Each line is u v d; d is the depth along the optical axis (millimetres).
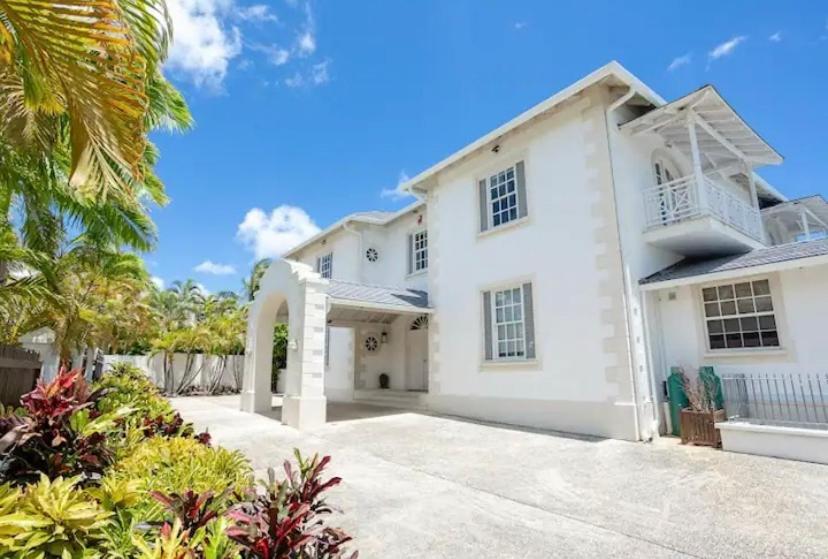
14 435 3109
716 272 9484
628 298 9961
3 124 5387
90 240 10742
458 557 4281
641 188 11359
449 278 14242
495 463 7711
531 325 11727
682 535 4719
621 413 9586
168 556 1958
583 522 5117
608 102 11062
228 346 26422
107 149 3424
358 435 10211
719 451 8266
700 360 10242
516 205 12680
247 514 2443
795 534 4668
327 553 2523
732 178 15586
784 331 9281
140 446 4137
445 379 13805
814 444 7363
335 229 20219
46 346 14578
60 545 2148
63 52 2885
